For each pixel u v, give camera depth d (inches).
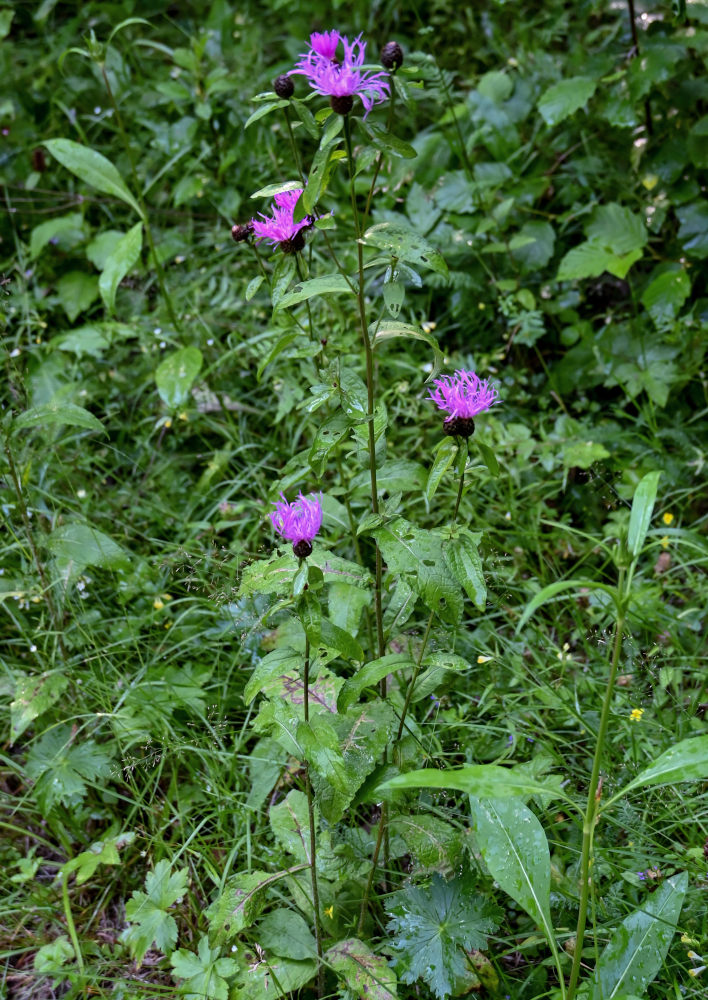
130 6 196.7
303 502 69.0
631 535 63.0
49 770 97.7
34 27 209.3
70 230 165.6
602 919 85.3
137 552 128.1
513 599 120.0
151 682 106.0
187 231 170.9
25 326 155.8
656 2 143.3
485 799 76.4
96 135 180.9
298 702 80.5
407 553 76.3
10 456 103.7
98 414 147.2
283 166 169.6
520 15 180.2
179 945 89.8
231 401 145.5
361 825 100.0
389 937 87.3
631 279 152.0
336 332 139.3
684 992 79.4
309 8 188.7
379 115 173.0
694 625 112.7
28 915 94.9
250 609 106.6
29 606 116.6
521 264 149.9
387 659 74.9
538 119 160.1
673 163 144.2
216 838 96.8
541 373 149.9
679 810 93.4
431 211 150.9
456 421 73.6
